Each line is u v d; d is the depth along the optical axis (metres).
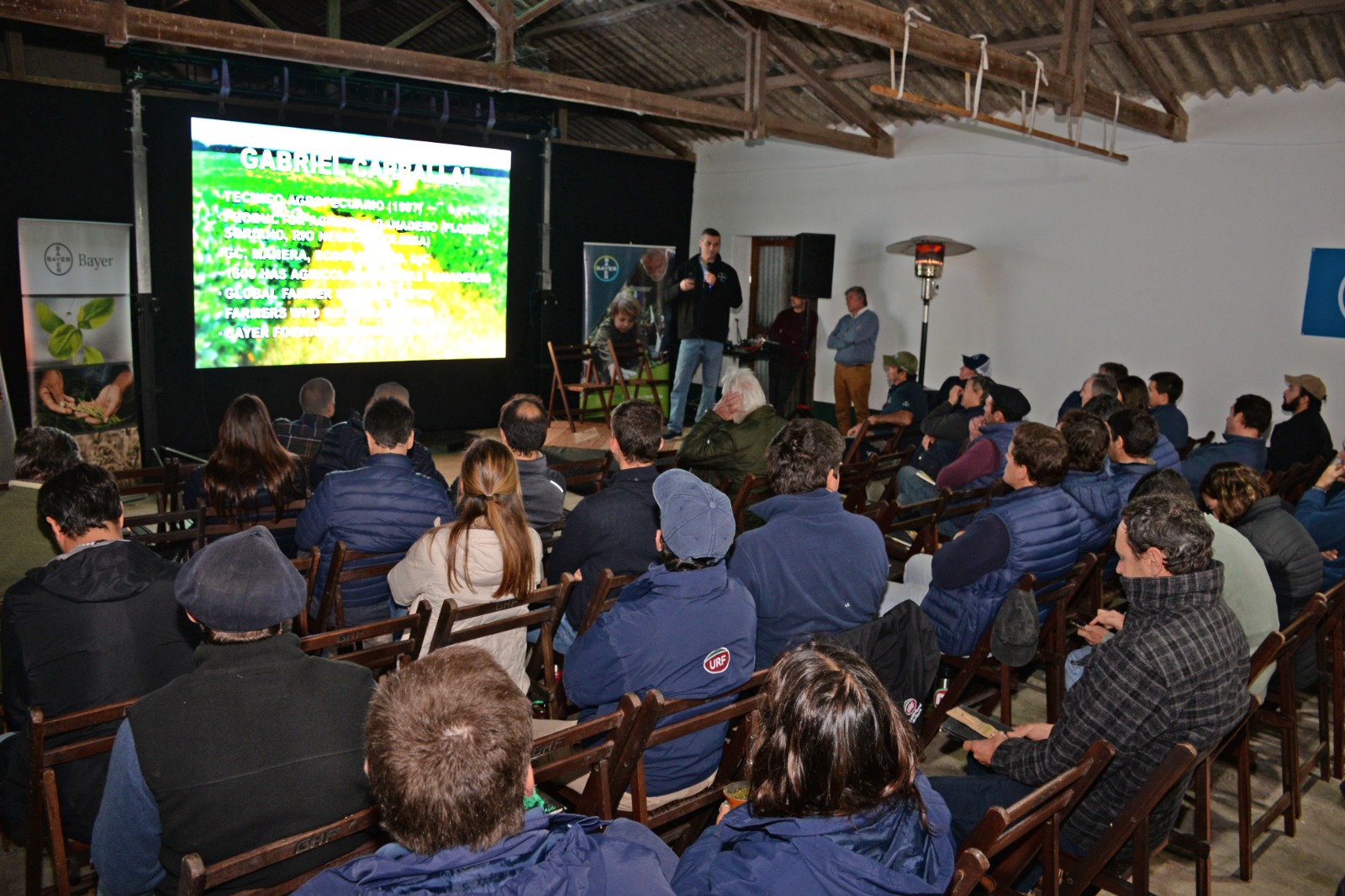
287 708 1.39
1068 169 6.98
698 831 2.09
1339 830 2.70
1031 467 2.74
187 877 1.12
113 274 5.80
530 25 7.61
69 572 1.85
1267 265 6.11
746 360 8.91
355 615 2.83
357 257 7.12
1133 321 6.77
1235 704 1.91
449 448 7.83
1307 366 6.01
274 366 6.98
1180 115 6.22
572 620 2.78
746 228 9.31
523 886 0.96
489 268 7.83
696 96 8.24
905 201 8.01
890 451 5.27
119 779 1.36
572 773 1.68
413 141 7.23
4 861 2.36
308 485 3.73
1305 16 5.04
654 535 2.71
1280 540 2.79
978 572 2.73
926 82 6.89
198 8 7.68
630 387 9.01
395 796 0.96
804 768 1.12
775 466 2.31
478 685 1.01
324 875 0.98
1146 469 3.45
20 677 1.90
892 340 8.28
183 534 2.99
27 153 5.77
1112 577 3.90
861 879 1.08
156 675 1.93
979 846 1.47
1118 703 1.84
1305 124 5.85
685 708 1.87
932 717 2.78
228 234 6.55
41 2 4.14
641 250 8.89
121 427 5.96
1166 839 2.07
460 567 2.29
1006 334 7.48
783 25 6.77
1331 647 3.14
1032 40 5.88
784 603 2.21
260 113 6.58
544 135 7.75
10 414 5.38
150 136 6.20
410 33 6.70
